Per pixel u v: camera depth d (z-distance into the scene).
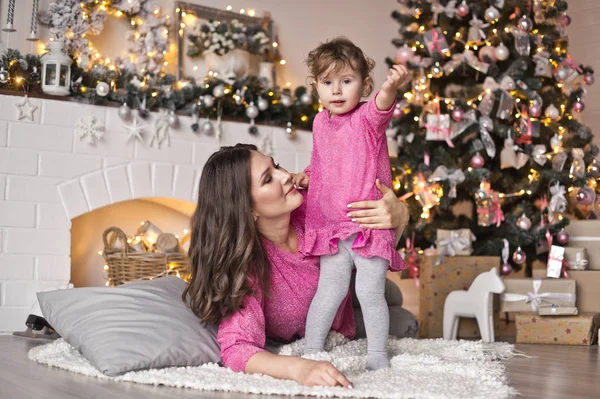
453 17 4.75
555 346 3.46
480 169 4.43
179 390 1.94
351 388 1.86
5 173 3.69
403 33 4.82
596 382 2.23
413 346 2.83
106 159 3.96
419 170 4.55
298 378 1.96
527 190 4.51
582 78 4.86
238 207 2.21
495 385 1.98
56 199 3.81
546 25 4.71
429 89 4.73
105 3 4.18
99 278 4.27
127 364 2.13
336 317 2.54
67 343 2.61
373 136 2.30
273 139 4.50
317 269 2.42
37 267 3.75
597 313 3.69
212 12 4.66
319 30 5.17
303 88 4.67
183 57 4.51
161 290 2.46
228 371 2.10
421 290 4.10
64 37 4.01
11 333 3.65
